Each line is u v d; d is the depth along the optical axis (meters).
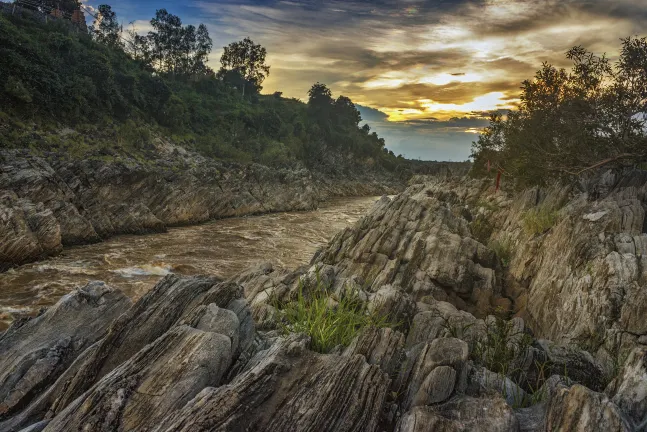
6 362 5.40
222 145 74.94
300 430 3.83
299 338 5.24
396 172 150.25
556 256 14.02
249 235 38.97
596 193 17.06
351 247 20.06
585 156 20.19
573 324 10.13
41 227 25.12
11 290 19.33
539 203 22.73
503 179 36.47
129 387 4.01
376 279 16.69
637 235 11.23
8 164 30.19
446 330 8.14
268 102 132.62
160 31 107.44
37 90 47.94
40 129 46.00
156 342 4.55
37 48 52.88
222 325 4.95
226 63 136.88
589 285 10.26
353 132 155.62
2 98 45.28
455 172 95.69
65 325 6.05
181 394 3.97
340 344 5.70
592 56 20.72
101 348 4.94
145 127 63.16
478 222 27.00
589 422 3.80
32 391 4.96
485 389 5.17
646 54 17.91
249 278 13.02
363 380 4.52
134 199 40.44
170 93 72.88
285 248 33.41
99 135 52.19
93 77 59.25
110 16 92.75
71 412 3.89
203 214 46.44
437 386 4.77
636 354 5.00
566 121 21.45
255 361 4.88
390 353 5.45
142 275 22.86
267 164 83.19
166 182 44.09
